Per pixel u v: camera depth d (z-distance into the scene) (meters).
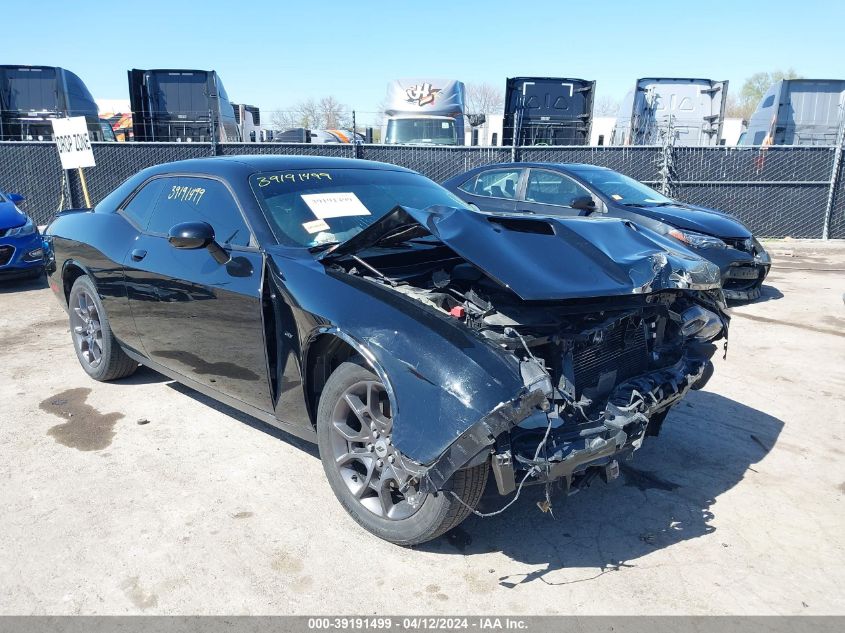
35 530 2.97
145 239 4.12
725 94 16.06
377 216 3.77
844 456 3.82
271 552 2.84
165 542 2.89
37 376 4.97
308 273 3.11
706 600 2.57
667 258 3.29
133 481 3.41
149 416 4.23
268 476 3.48
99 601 2.53
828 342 6.09
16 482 3.39
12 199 8.70
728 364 5.45
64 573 2.69
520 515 3.16
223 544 2.88
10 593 2.57
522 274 2.79
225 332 3.48
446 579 2.68
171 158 12.47
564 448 2.51
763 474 3.60
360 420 2.90
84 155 10.15
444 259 3.59
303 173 3.92
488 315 2.80
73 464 3.59
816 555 2.88
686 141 16.64
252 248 3.40
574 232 3.29
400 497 2.91
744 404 4.59
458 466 2.39
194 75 15.48
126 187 4.68
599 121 26.34
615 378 3.14
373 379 2.77
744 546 2.94
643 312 3.23
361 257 3.32
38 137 15.28
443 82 16.30
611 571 2.75
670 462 3.72
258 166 3.88
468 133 17.75
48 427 4.06
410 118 16.00
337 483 3.04
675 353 3.43
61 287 5.01
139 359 4.40
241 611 2.48
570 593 2.60
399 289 2.96
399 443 2.49
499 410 2.34
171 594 2.57
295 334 3.08
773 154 12.59
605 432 2.62
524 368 2.46
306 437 3.29
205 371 3.74
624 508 3.24
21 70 15.04
